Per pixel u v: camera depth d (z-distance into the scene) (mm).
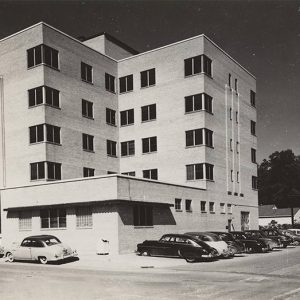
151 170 39750
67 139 35406
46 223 29500
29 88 34438
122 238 26234
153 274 16375
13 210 31203
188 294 11508
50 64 34531
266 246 26344
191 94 37844
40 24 34031
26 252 22078
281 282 13781
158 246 23078
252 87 48000
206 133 37188
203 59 37469
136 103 41438
